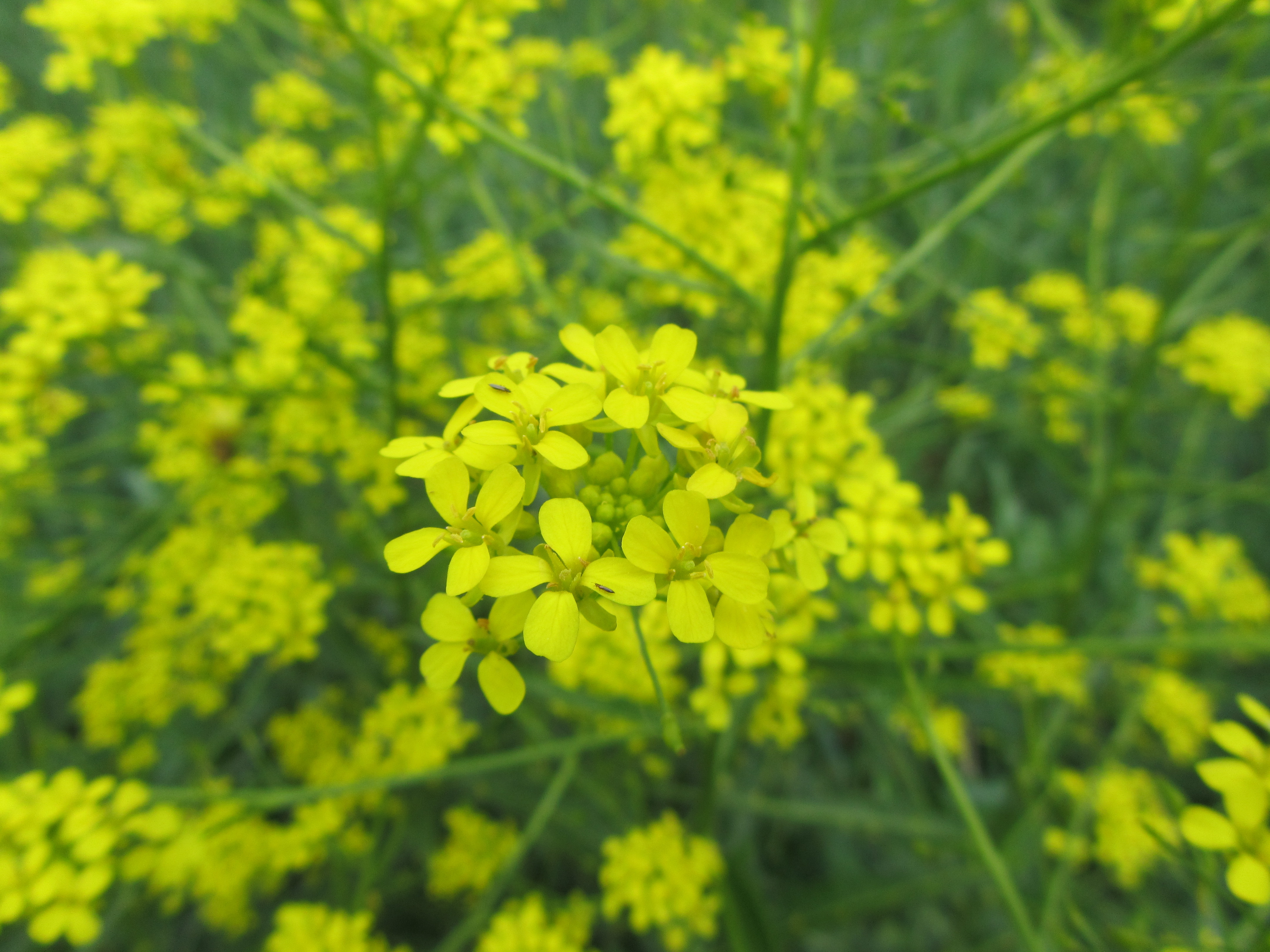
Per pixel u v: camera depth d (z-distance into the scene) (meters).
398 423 0.15
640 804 0.16
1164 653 0.19
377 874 0.14
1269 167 0.30
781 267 0.11
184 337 0.20
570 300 0.17
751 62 0.13
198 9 0.17
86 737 0.18
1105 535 0.25
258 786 0.18
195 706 0.17
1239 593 0.18
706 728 0.13
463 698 0.19
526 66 0.22
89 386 0.26
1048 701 0.20
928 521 0.11
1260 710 0.09
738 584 0.07
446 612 0.07
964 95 0.31
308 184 0.20
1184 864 0.09
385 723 0.14
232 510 0.16
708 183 0.14
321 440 0.15
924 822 0.16
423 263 0.18
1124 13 0.13
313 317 0.16
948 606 0.11
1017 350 0.19
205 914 0.16
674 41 0.29
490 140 0.12
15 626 0.17
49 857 0.09
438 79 0.11
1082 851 0.17
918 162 0.17
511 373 0.08
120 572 0.17
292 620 0.13
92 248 0.18
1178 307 0.18
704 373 0.09
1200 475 0.28
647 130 0.13
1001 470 0.27
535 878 0.20
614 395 0.07
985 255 0.28
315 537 0.18
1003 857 0.15
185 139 0.19
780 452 0.12
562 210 0.18
